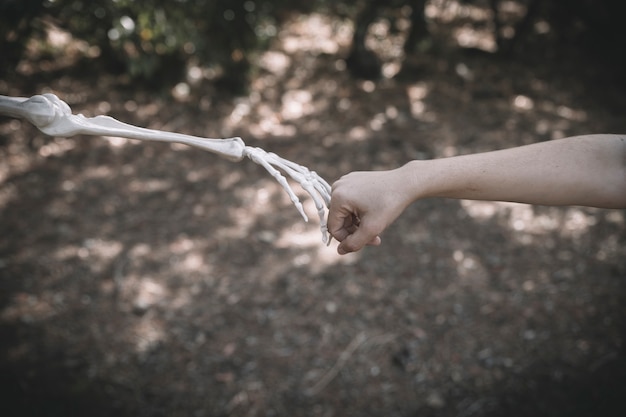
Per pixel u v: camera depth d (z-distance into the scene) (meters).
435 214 3.73
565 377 2.74
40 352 2.77
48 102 0.84
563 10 6.06
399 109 4.77
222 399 2.65
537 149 0.91
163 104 4.48
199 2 4.14
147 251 3.36
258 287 3.18
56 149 4.05
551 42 6.01
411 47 5.48
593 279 3.29
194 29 4.21
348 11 5.42
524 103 4.96
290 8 6.15
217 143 0.90
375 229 0.92
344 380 2.74
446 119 4.70
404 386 2.72
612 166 0.89
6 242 3.33
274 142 4.30
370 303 3.11
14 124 4.18
